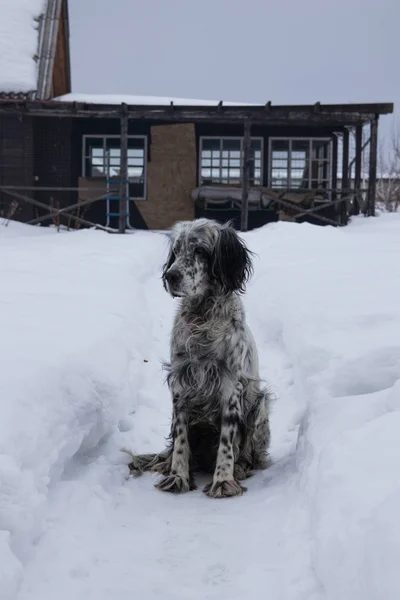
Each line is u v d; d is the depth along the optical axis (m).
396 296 6.09
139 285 9.16
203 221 4.25
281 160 19.48
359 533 2.38
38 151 18.84
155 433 4.85
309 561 2.67
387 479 2.67
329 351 4.65
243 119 16.80
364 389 4.21
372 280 7.21
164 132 19.28
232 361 4.11
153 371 6.03
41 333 5.00
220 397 4.12
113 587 2.68
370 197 18.14
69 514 3.22
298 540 2.89
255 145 19.45
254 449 4.32
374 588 2.03
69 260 10.06
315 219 19.36
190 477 4.07
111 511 3.47
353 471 2.84
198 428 4.40
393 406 3.52
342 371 4.29
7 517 2.69
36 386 3.66
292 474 3.89
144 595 2.63
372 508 2.47
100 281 8.25
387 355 4.32
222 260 4.14
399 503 2.31
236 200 18.78
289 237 12.81
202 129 19.39
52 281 7.99
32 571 2.69
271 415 5.18
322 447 3.51
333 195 19.31
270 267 9.26
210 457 4.41
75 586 2.64
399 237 12.59
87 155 19.30
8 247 11.79
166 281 4.19
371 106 16.33
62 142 19.00
